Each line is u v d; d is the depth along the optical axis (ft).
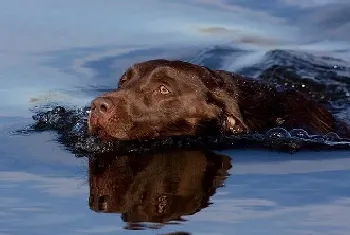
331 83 81.15
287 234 40.75
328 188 48.06
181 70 60.90
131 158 54.49
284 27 95.30
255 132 60.85
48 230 40.75
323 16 98.27
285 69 83.82
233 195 46.55
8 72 77.87
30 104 70.54
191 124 60.18
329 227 41.73
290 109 63.93
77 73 78.38
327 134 62.64
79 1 97.91
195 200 45.32
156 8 97.50
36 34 87.66
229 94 62.03
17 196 46.39
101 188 47.60
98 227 41.06
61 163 53.36
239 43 89.61
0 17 91.50
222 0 101.71
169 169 51.85
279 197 46.26
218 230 40.91
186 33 90.74
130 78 60.54
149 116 58.54
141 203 44.68
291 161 54.39
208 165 52.80
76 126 62.80
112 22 92.27
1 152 56.24
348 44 91.81
